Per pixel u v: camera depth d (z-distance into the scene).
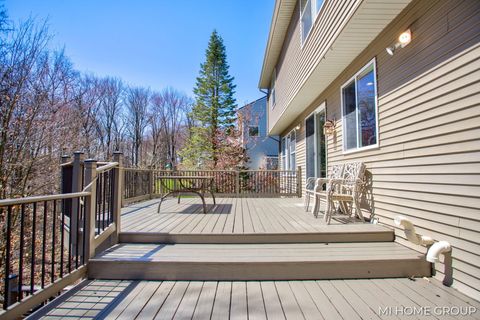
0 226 6.64
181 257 2.80
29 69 8.00
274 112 11.05
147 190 7.42
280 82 9.43
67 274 2.46
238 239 3.35
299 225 3.80
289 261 2.69
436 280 2.66
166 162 26.05
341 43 4.05
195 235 3.35
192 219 4.29
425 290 2.44
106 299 2.28
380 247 3.16
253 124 18.69
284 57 8.54
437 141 2.70
